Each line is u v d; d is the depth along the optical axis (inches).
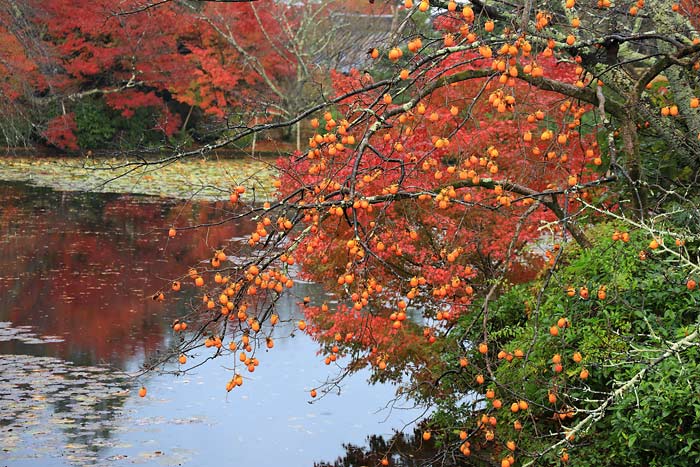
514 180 324.2
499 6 259.1
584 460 232.4
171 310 516.4
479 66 333.4
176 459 307.1
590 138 326.3
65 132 1333.7
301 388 392.8
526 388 252.1
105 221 829.8
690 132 273.3
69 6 1275.8
